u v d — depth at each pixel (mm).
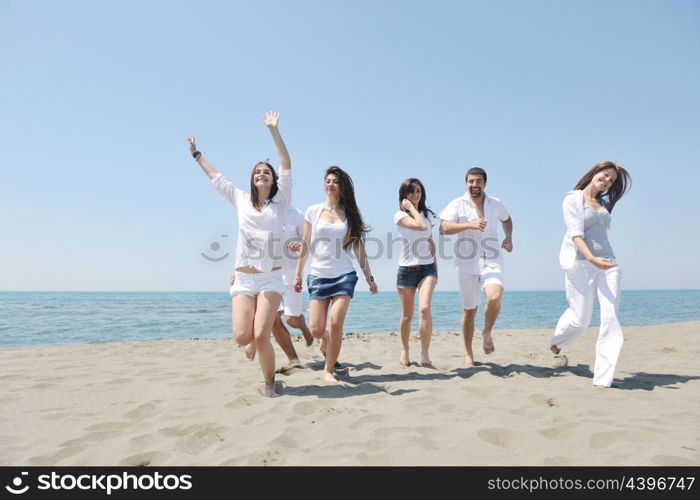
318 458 2285
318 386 3877
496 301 4328
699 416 2852
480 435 2510
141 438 2643
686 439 2412
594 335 7668
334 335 3973
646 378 4125
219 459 2338
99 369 4840
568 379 4059
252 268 3545
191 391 3779
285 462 2262
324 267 4023
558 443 2432
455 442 2420
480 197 4586
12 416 3104
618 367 4746
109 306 28125
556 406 3184
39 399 3549
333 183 3982
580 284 4133
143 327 13148
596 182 3971
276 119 3697
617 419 2803
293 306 4871
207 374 4477
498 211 4621
